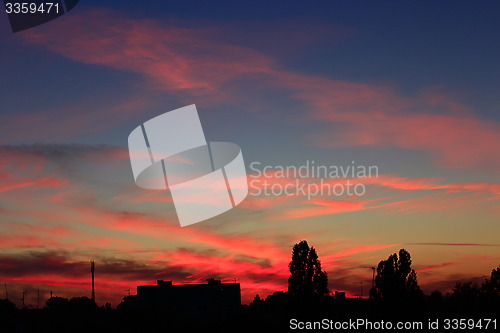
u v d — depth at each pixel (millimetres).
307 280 64812
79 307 95500
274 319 80938
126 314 86688
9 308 98812
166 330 85250
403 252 77438
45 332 87938
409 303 75875
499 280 74625
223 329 84500
